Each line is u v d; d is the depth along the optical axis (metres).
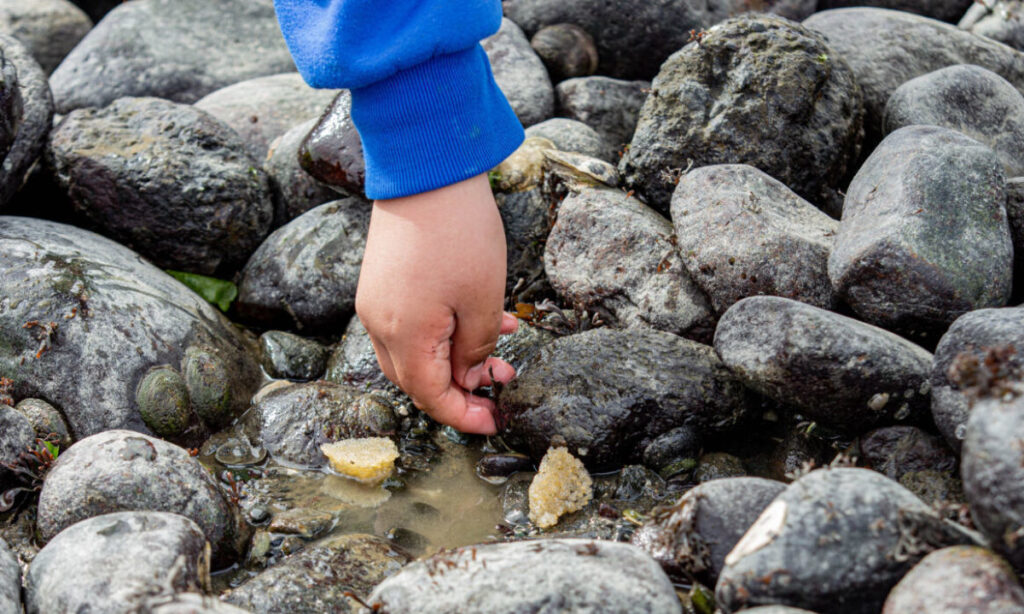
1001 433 0.59
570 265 0.83
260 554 0.71
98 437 0.71
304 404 0.78
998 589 0.58
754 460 0.74
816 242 0.77
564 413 0.73
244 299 0.86
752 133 0.83
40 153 0.87
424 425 0.78
